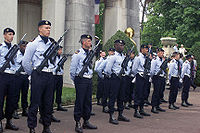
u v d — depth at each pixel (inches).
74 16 473.1
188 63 378.6
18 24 598.9
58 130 219.1
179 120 278.1
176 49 677.3
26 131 210.8
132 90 346.0
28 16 606.2
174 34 929.5
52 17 469.4
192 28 826.2
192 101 428.1
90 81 221.9
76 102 217.0
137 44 591.5
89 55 220.7
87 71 217.9
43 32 188.4
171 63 348.8
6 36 211.8
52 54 188.1
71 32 472.7
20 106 291.3
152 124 254.4
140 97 285.9
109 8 581.6
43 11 485.7
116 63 250.5
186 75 378.6
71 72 217.3
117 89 252.1
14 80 213.9
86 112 224.1
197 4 794.2
